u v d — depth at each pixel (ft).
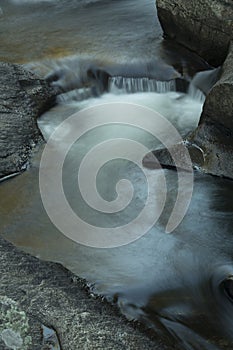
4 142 23.47
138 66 28.66
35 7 36.65
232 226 19.57
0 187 21.59
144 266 17.72
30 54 29.66
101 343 14.53
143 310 16.06
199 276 17.38
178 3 28.14
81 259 17.94
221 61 27.66
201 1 26.91
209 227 19.51
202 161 22.26
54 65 28.71
